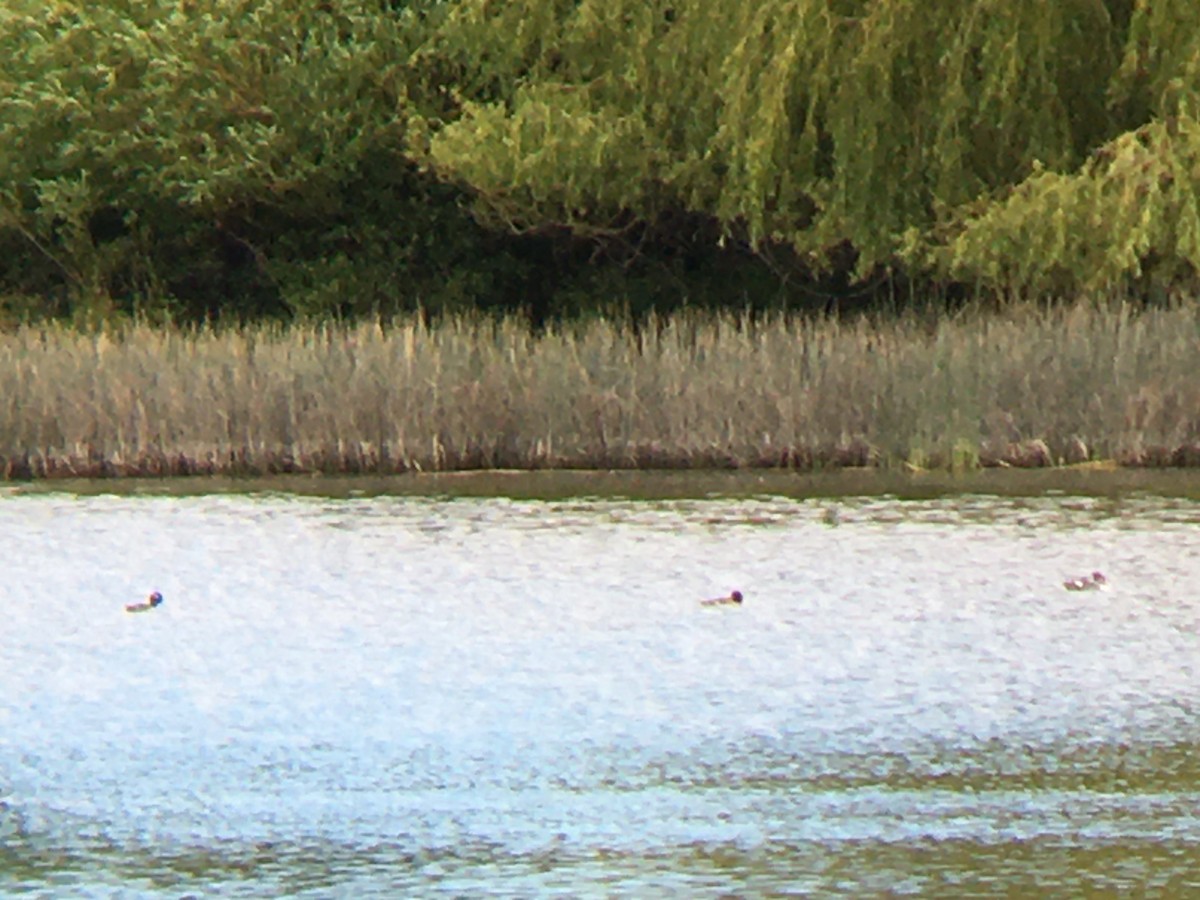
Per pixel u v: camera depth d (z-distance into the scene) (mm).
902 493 22438
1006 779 12477
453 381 25031
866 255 27359
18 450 25000
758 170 26906
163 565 19031
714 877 11016
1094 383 24344
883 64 26594
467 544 19828
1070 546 19203
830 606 16969
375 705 14258
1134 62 25703
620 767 12797
